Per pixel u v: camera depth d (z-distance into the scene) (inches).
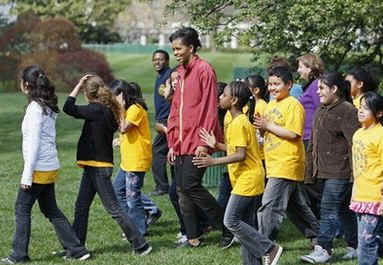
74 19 2269.9
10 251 323.0
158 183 446.0
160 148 442.0
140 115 331.3
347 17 488.4
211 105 302.2
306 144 333.1
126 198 342.6
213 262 305.6
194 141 305.0
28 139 291.0
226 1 551.2
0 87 1448.1
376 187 257.8
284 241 339.3
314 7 482.0
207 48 2618.1
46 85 294.0
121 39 2866.6
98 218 383.2
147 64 2003.0
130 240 315.0
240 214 282.2
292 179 298.4
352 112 292.7
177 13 770.8
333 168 297.6
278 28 519.8
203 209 314.3
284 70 300.0
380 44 572.4
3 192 450.6
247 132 282.4
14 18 1734.7
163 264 302.2
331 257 309.9
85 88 306.8
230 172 287.9
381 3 474.6
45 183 297.7
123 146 337.7
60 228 307.1
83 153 307.0
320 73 334.6
